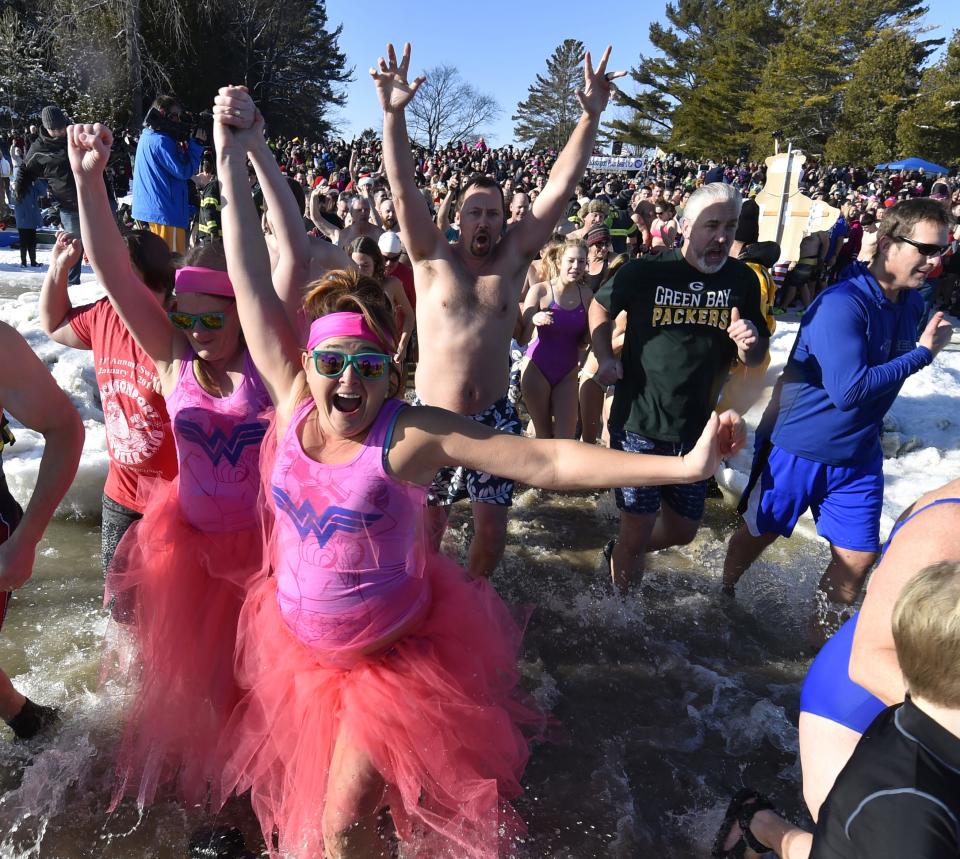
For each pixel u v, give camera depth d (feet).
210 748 9.15
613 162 141.28
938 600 5.05
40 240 52.16
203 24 136.46
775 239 43.65
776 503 12.19
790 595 14.30
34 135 63.77
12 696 9.57
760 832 7.98
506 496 12.17
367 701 7.39
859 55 203.82
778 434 11.94
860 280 11.09
